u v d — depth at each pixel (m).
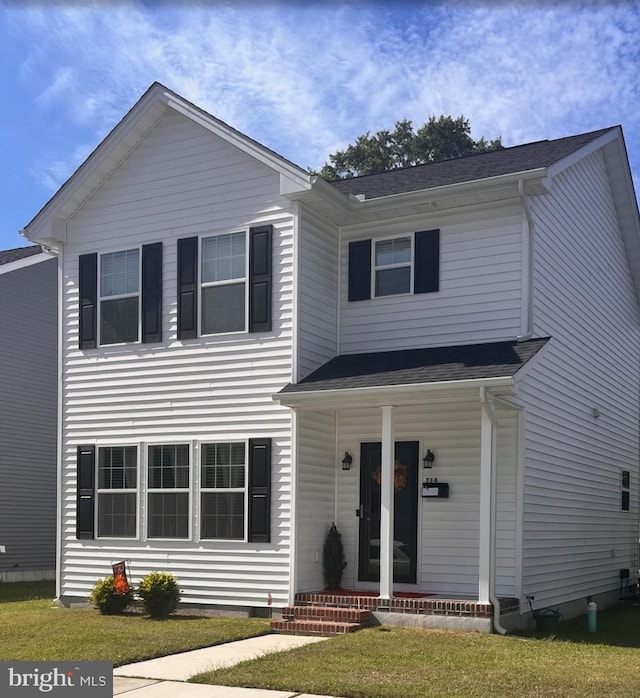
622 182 17.48
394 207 13.38
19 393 21.09
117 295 14.61
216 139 13.91
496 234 12.95
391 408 11.71
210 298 13.70
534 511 12.48
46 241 15.31
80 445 14.62
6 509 20.45
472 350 12.48
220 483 13.22
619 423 17.95
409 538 12.84
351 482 13.34
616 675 8.36
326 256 13.82
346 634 10.64
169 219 14.22
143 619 12.36
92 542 14.30
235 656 9.52
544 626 11.63
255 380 13.11
